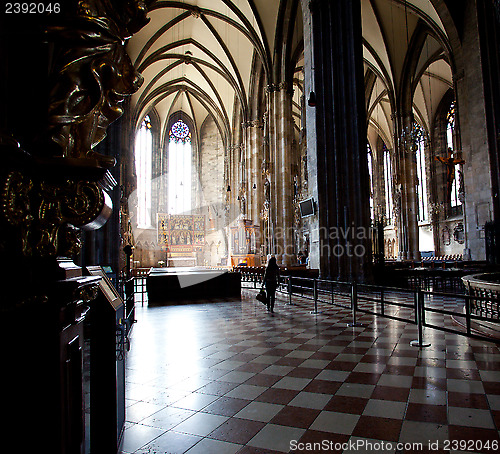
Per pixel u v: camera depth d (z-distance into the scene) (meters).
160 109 43.75
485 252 18.86
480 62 18.14
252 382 4.42
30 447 1.60
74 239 2.01
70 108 1.94
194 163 47.16
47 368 1.64
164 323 8.70
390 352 5.61
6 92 1.86
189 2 26.88
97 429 2.71
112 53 2.20
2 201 1.65
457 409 3.49
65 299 1.70
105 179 2.19
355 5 15.63
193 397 3.99
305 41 16.98
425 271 15.68
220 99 39.25
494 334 6.26
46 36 1.90
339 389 4.10
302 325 7.95
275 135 24.86
